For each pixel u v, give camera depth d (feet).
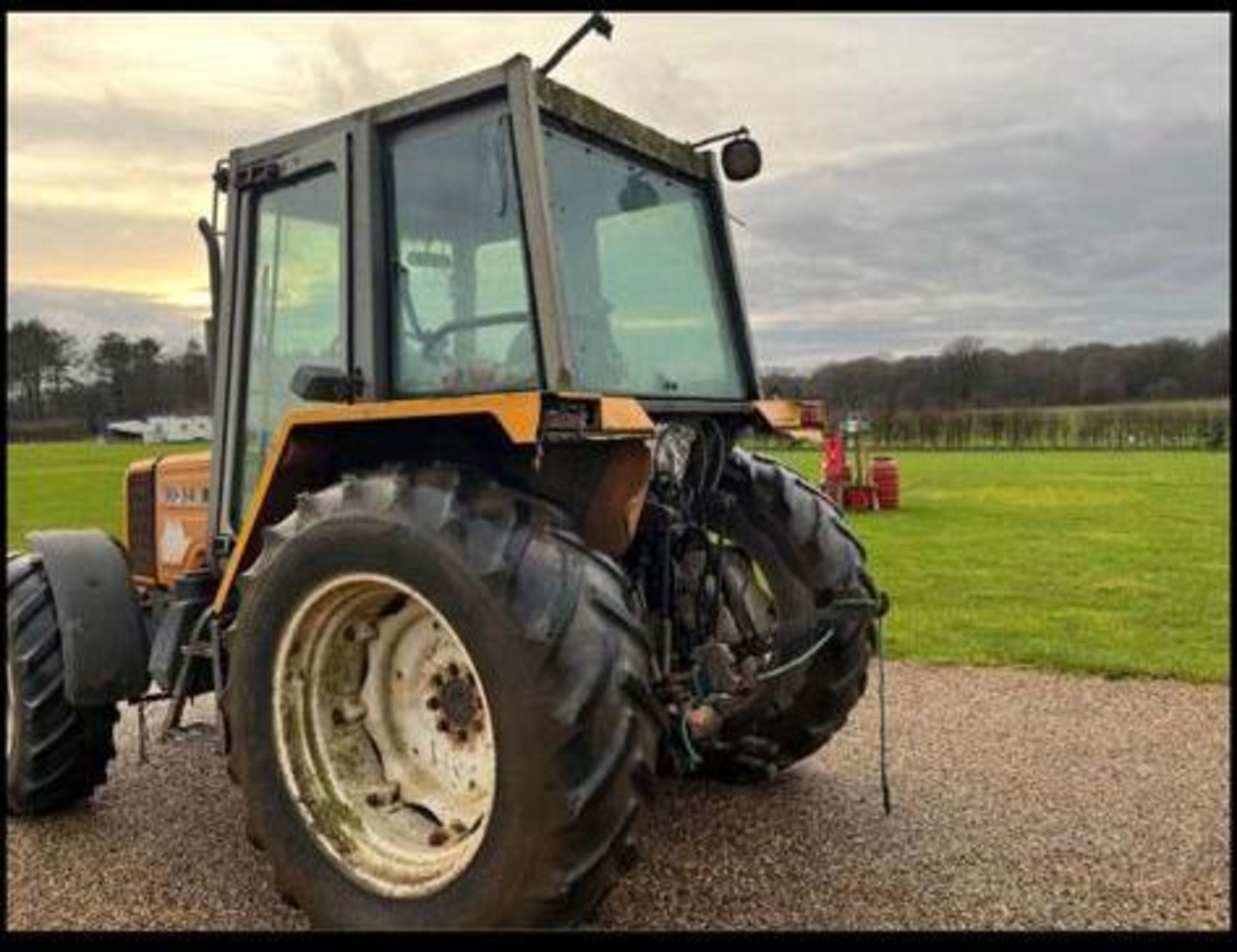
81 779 12.83
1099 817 12.55
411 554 8.83
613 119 10.89
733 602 12.62
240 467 12.48
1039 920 10.00
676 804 12.96
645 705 8.44
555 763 8.08
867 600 12.07
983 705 17.84
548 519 8.97
